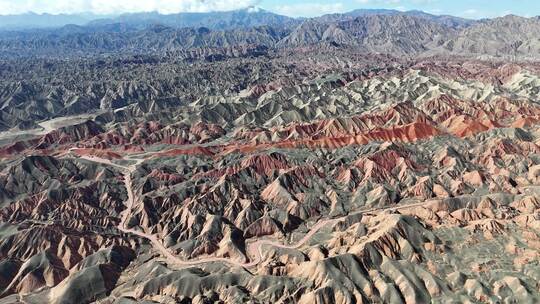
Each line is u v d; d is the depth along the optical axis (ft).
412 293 344.08
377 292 348.18
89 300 377.71
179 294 361.92
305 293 346.13
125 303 348.18
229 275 371.56
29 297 385.29
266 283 360.07
